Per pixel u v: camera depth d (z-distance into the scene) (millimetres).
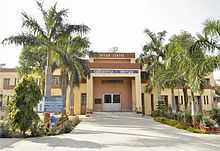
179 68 18766
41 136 13211
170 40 21094
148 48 31812
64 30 19484
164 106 30109
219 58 15852
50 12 19625
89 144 10602
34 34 19172
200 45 16297
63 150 9258
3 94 38906
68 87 32719
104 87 36312
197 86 16344
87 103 32562
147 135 13766
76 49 25375
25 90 13266
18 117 12852
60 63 23172
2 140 11648
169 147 10039
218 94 44469
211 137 13484
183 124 19016
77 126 18453
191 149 9688
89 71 30141
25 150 9258
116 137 12797
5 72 40094
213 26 15477
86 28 19906
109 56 37812
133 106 34844
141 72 36344
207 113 20969
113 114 30766
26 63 33125
